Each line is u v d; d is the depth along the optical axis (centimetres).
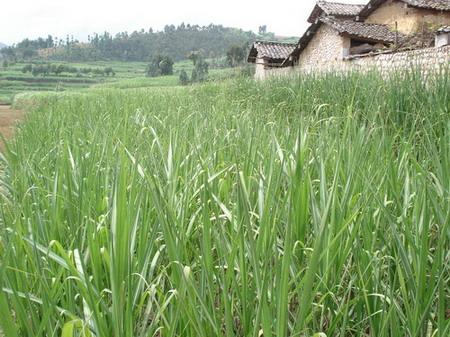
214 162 287
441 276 134
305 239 200
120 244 146
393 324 147
